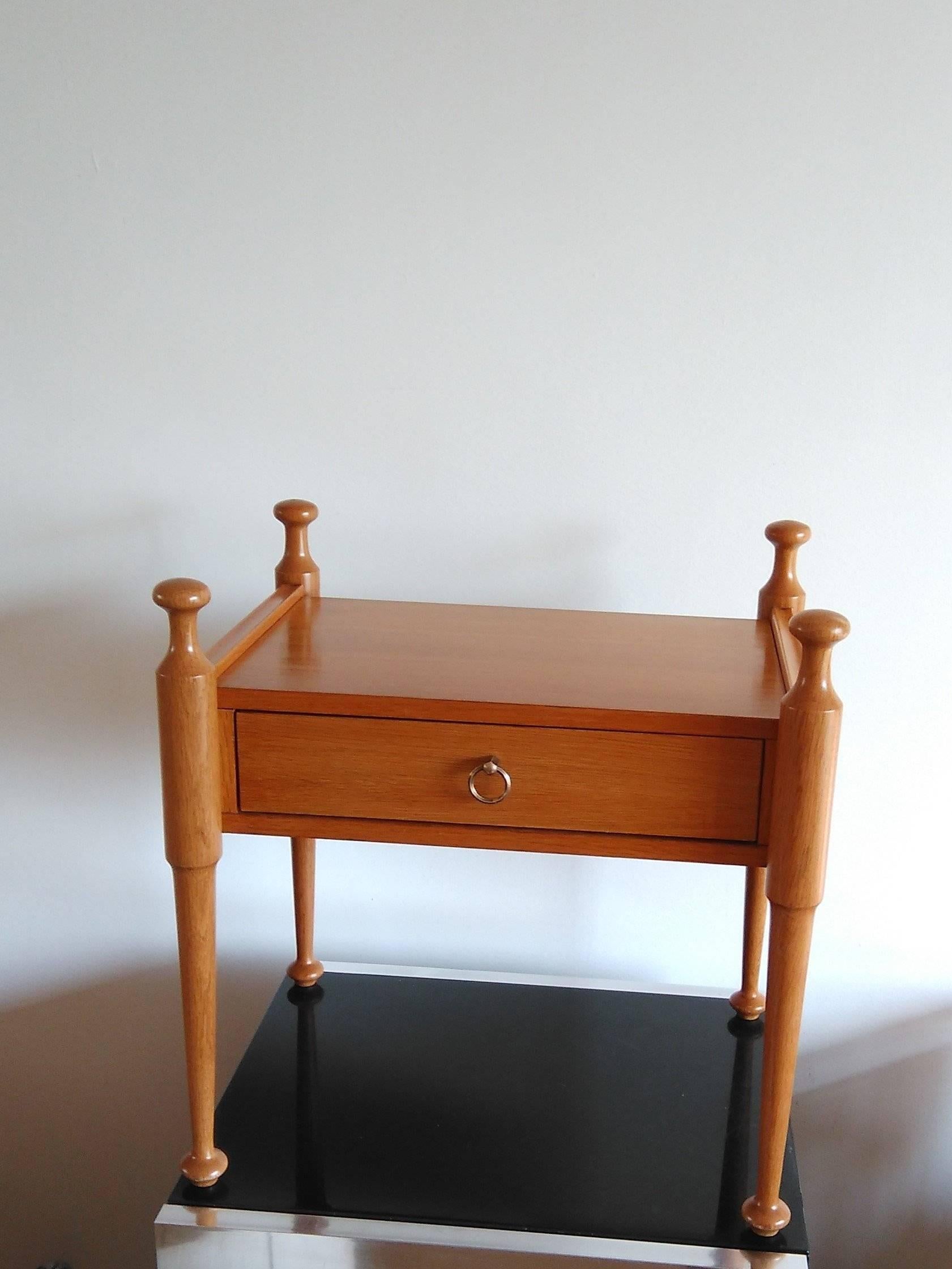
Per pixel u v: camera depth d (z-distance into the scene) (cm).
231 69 124
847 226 122
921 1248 151
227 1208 101
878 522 129
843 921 141
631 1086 118
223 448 134
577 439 130
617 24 119
